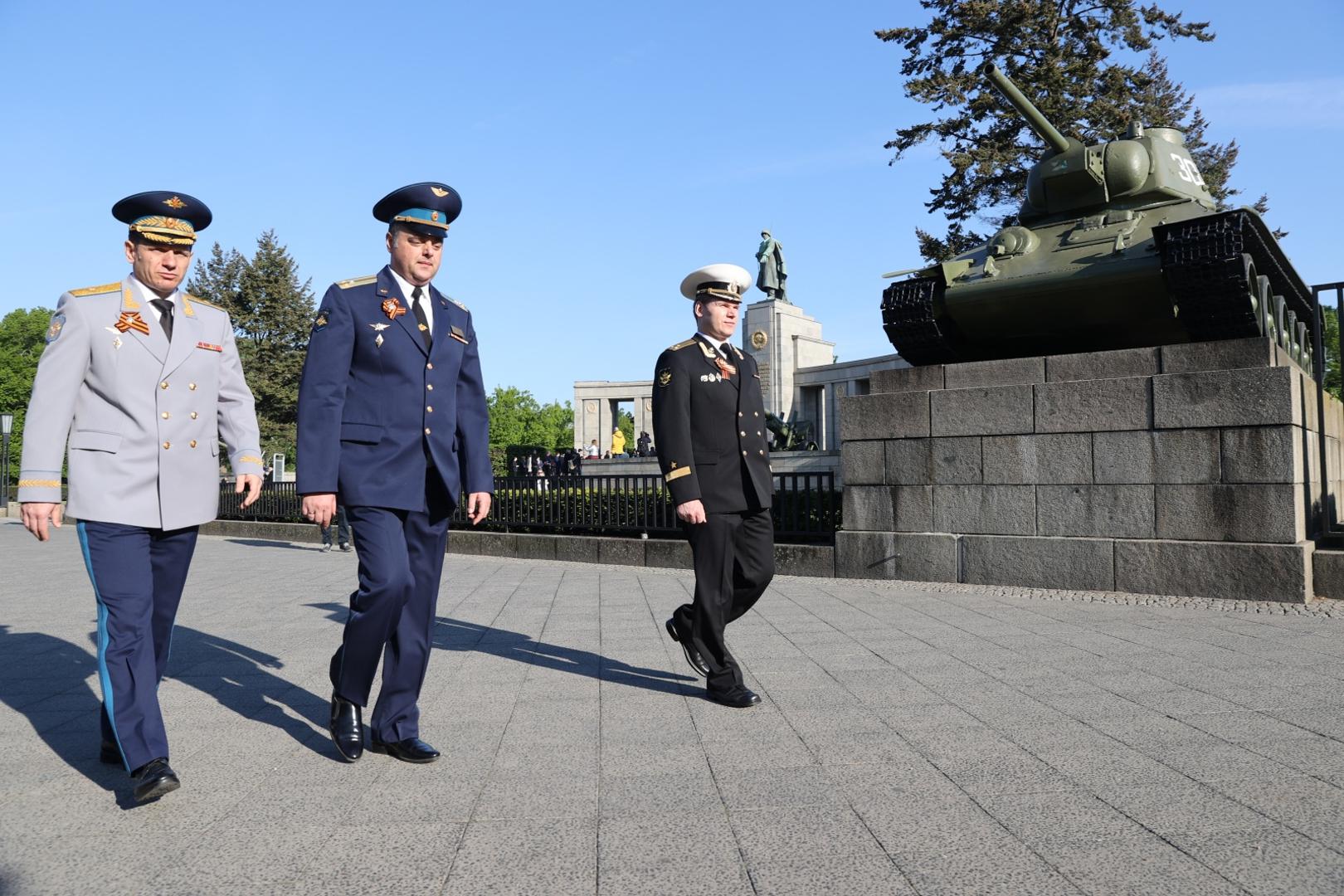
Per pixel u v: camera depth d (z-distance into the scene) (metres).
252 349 46.47
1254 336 8.90
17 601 9.33
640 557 12.23
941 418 9.30
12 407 60.81
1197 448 8.01
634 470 34.81
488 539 14.48
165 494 3.65
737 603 4.89
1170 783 3.35
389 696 3.89
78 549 16.92
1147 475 8.23
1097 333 9.55
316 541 20.14
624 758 3.78
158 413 3.68
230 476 25.86
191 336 3.83
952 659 5.60
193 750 4.00
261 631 7.19
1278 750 3.71
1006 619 7.00
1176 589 7.95
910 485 9.47
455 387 4.10
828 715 4.38
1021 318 9.63
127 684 3.42
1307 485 8.34
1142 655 5.59
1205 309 8.47
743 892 2.52
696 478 4.67
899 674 5.21
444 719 4.45
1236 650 5.69
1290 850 2.75
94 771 3.74
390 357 3.90
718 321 4.95
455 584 10.28
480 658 5.96
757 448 4.80
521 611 8.02
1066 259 9.34
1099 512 8.45
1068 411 8.62
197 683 5.33
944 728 4.12
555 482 13.88
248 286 46.72
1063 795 3.25
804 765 3.64
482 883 2.60
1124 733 3.99
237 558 15.25
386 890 2.56
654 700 4.78
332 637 6.91
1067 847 2.79
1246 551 7.67
